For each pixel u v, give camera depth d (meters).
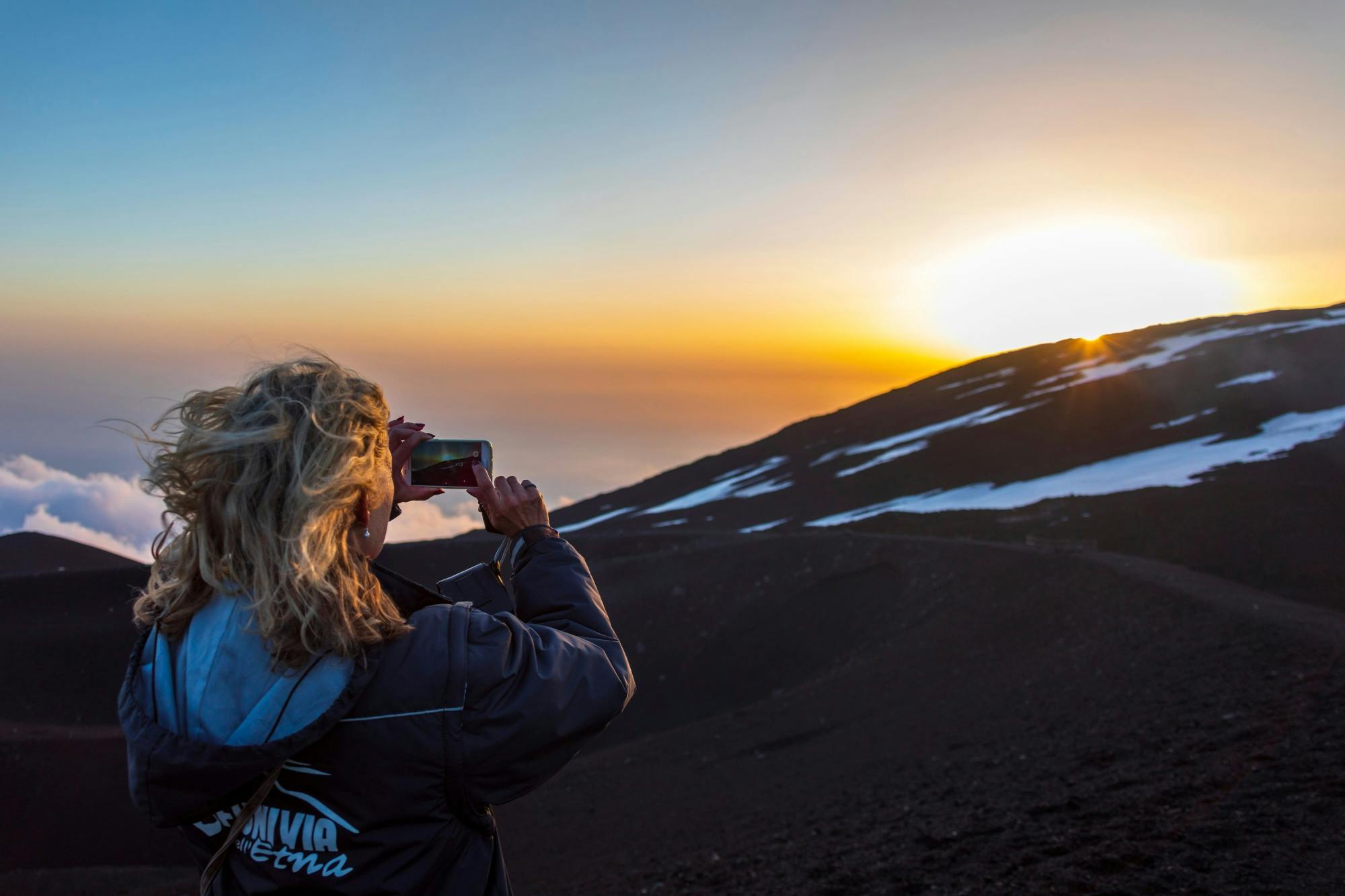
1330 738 10.20
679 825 22.42
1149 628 25.58
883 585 53.81
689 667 56.50
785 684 50.00
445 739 1.58
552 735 1.66
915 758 20.66
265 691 1.51
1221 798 9.04
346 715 1.56
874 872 10.30
